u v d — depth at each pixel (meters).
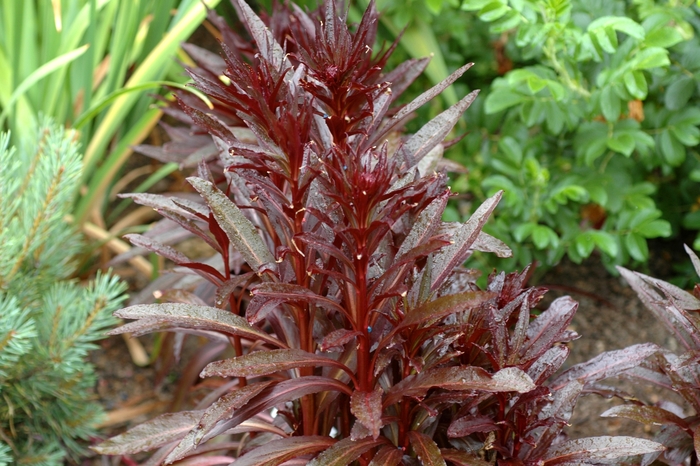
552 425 1.01
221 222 1.02
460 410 1.02
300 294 0.98
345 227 0.95
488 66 1.72
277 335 1.11
